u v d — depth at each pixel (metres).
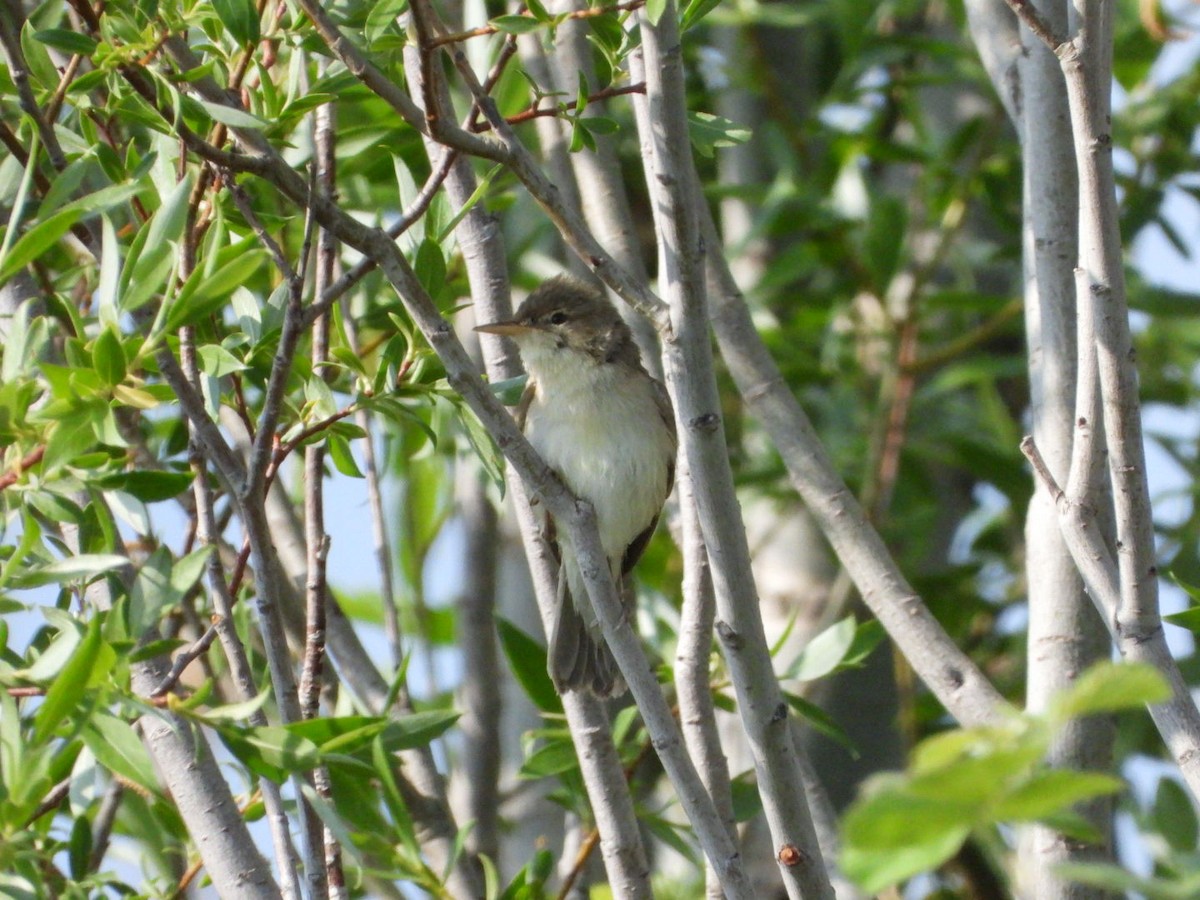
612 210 9.52
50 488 6.34
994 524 15.52
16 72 7.00
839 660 9.05
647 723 7.05
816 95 15.42
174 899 8.02
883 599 8.54
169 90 6.85
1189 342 14.47
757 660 6.73
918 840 3.60
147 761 5.94
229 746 6.31
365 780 7.16
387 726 7.06
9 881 6.57
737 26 14.71
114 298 6.27
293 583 9.54
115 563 6.36
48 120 7.56
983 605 14.34
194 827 7.21
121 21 7.04
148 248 6.24
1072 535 6.70
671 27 6.50
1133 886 4.06
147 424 10.41
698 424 6.56
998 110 14.33
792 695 9.20
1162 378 14.77
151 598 6.27
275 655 6.77
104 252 6.41
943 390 14.17
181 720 7.09
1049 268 8.27
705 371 6.55
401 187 7.93
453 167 8.44
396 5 7.33
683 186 6.47
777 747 6.74
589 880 9.80
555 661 8.95
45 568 6.34
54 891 7.45
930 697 13.43
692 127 7.80
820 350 14.72
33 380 6.54
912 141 16.05
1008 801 3.60
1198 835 6.16
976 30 9.02
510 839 12.12
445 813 8.82
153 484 6.54
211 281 6.19
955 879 12.56
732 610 6.70
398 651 8.86
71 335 8.55
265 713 8.22
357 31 8.11
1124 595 6.46
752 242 14.34
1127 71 14.17
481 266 9.18
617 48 7.29
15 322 6.60
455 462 12.77
